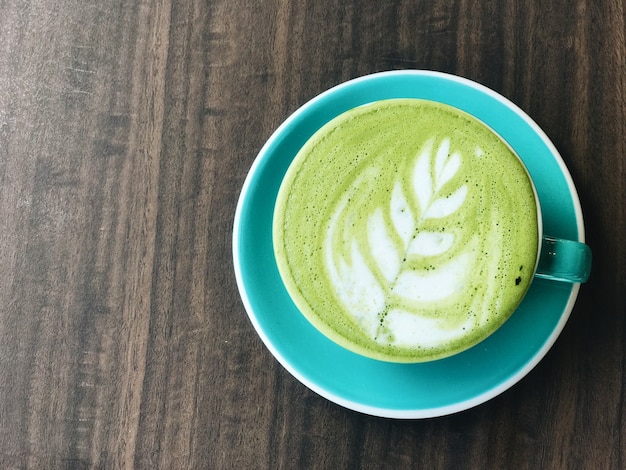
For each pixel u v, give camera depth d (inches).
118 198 13.3
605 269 12.4
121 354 13.0
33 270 13.3
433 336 11.2
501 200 11.4
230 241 13.1
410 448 12.4
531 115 13.0
